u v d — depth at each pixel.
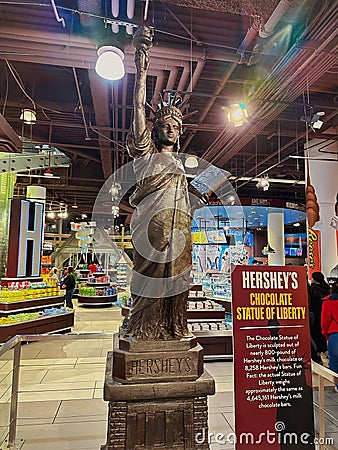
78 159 11.06
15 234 7.17
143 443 1.89
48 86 6.24
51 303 7.51
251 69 5.51
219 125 7.00
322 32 3.80
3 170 8.34
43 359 5.36
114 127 7.10
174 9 4.00
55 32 3.87
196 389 1.95
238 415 1.95
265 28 3.64
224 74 5.48
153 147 2.19
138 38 2.07
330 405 3.28
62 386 4.14
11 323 6.11
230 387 4.04
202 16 4.13
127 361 1.93
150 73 4.85
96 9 3.71
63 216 15.09
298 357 2.07
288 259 15.39
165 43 4.50
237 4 3.31
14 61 5.37
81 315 10.27
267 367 2.03
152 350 1.98
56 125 7.35
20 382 4.28
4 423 3.06
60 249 18.05
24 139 8.21
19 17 3.92
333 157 7.40
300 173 11.21
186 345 2.03
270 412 1.98
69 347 6.10
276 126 7.55
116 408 1.90
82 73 5.68
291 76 4.61
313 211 7.37
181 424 1.94
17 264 7.11
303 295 2.14
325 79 5.52
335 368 3.49
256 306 2.07
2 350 2.42
